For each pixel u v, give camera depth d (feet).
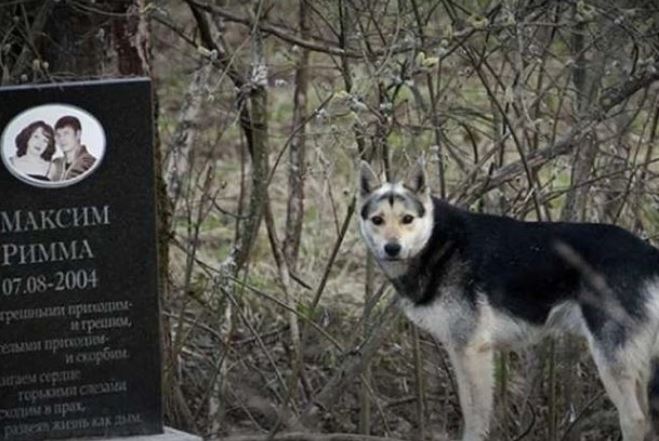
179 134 41.37
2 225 31.09
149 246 31.81
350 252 49.96
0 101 30.78
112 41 36.99
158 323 32.04
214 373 39.17
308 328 40.50
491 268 36.11
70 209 31.37
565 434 38.29
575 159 39.37
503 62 42.75
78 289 31.60
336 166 48.73
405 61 38.09
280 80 42.37
